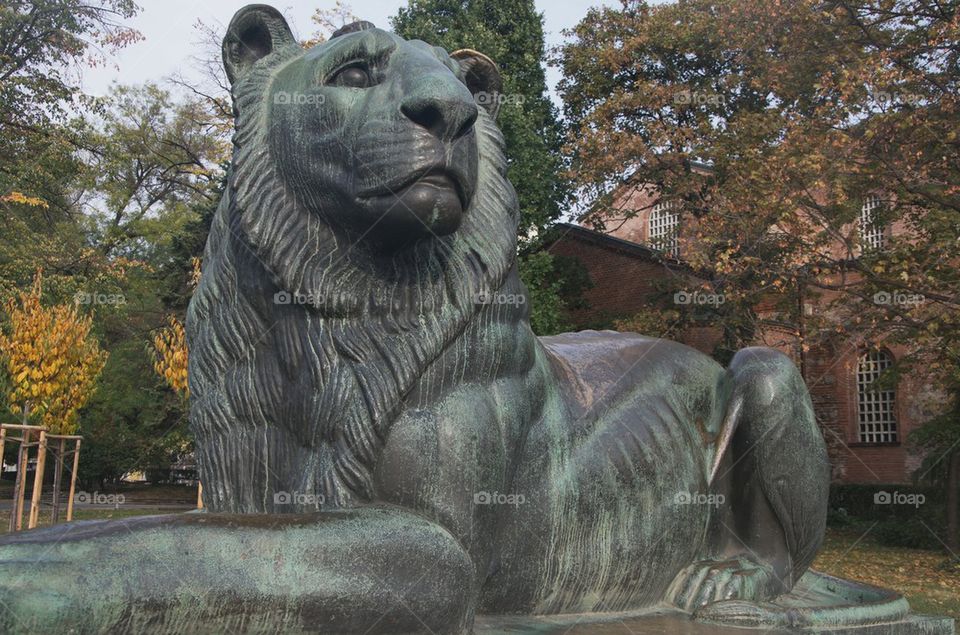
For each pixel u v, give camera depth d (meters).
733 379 2.15
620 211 15.74
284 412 1.54
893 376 13.12
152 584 1.10
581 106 16.58
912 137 10.37
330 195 1.47
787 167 10.55
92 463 19.52
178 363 7.66
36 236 14.60
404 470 1.46
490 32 15.89
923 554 11.55
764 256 11.41
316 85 1.51
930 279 9.91
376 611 1.26
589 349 2.09
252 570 1.17
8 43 14.80
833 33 11.30
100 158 16.19
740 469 2.09
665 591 1.96
